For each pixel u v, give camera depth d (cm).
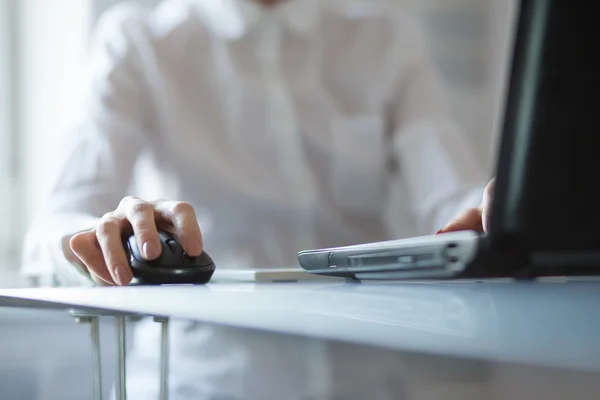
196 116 137
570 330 29
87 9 202
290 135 136
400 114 147
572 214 41
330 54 146
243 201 134
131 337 134
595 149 40
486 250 42
